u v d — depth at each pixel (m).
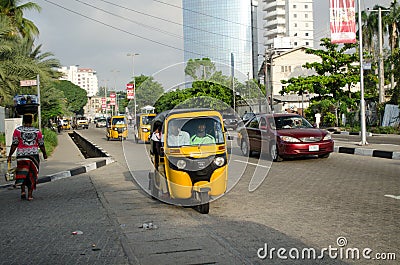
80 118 76.38
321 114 35.38
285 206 7.90
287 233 6.16
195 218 7.27
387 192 8.80
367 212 7.17
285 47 69.00
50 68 32.16
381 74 33.84
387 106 30.36
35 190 11.26
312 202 8.13
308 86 32.56
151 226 6.69
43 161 18.11
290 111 34.47
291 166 13.45
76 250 5.71
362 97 18.58
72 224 7.14
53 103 35.12
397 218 6.72
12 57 24.23
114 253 5.53
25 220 7.59
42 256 5.52
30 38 32.22
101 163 16.75
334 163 13.83
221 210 7.81
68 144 31.17
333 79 32.56
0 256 5.58
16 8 31.59
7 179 12.29
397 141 21.19
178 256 5.26
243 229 6.46
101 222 7.23
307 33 92.88
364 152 15.98
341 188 9.43
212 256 5.21
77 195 10.17
